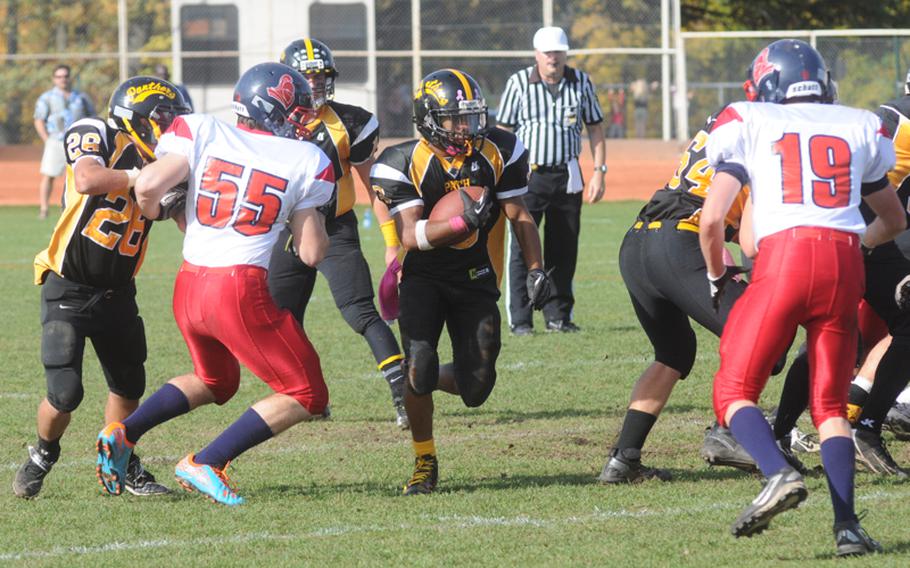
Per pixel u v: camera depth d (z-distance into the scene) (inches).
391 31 2518.5
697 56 2465.6
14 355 880.3
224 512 502.6
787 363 832.9
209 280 485.1
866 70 2346.2
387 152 541.6
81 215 509.7
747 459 530.0
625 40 2529.5
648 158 2556.6
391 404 727.7
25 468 526.3
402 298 540.1
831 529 465.4
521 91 973.8
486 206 517.7
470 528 475.2
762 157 441.4
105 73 2605.8
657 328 540.7
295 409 501.0
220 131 493.4
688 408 701.3
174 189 509.4
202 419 690.2
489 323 536.4
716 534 462.0
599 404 719.1
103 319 524.4
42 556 446.3
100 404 726.5
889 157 453.4
